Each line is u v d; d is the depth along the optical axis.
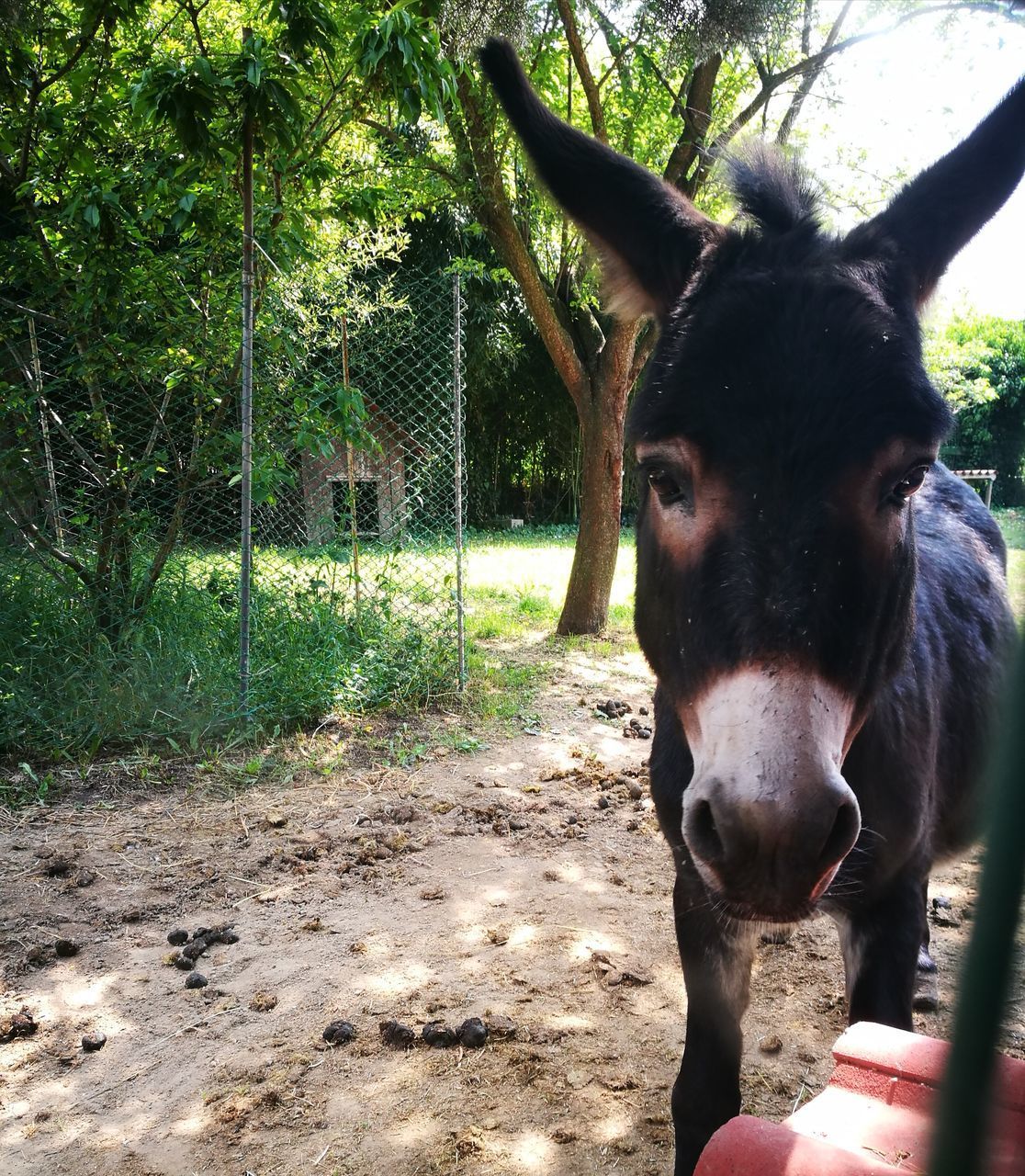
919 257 0.89
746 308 0.76
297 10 2.29
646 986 1.45
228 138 2.38
